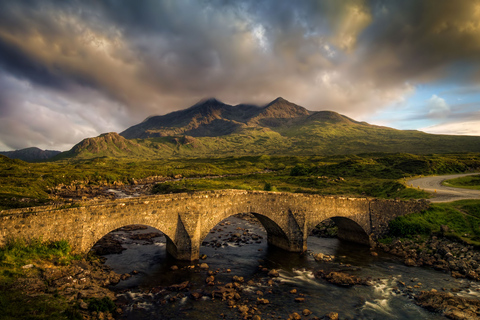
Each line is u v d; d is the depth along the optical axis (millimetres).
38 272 23469
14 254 23797
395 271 33750
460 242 37875
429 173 101938
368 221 44281
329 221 58344
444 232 40688
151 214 31703
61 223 26594
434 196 56281
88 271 26969
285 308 24984
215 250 40625
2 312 17812
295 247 40125
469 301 25281
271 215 39062
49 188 98938
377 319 23469
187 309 23969
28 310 18891
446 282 30344
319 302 26203
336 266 35344
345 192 86000
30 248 24750
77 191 105312
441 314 23953
